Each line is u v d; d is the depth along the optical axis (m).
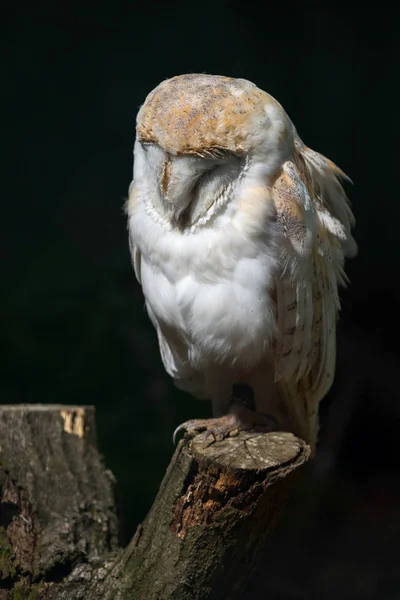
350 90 14.38
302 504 12.39
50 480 5.94
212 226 5.14
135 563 4.86
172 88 5.01
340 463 13.88
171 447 11.40
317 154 5.91
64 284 13.20
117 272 13.53
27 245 13.95
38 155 14.67
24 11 14.45
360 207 14.35
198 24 14.39
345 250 6.30
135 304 13.13
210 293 5.24
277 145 5.06
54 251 13.78
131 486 10.71
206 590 4.62
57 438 6.27
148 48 14.50
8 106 14.58
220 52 14.30
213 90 4.95
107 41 14.59
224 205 5.10
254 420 5.43
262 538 4.61
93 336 12.55
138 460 11.20
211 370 5.88
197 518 4.54
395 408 14.13
